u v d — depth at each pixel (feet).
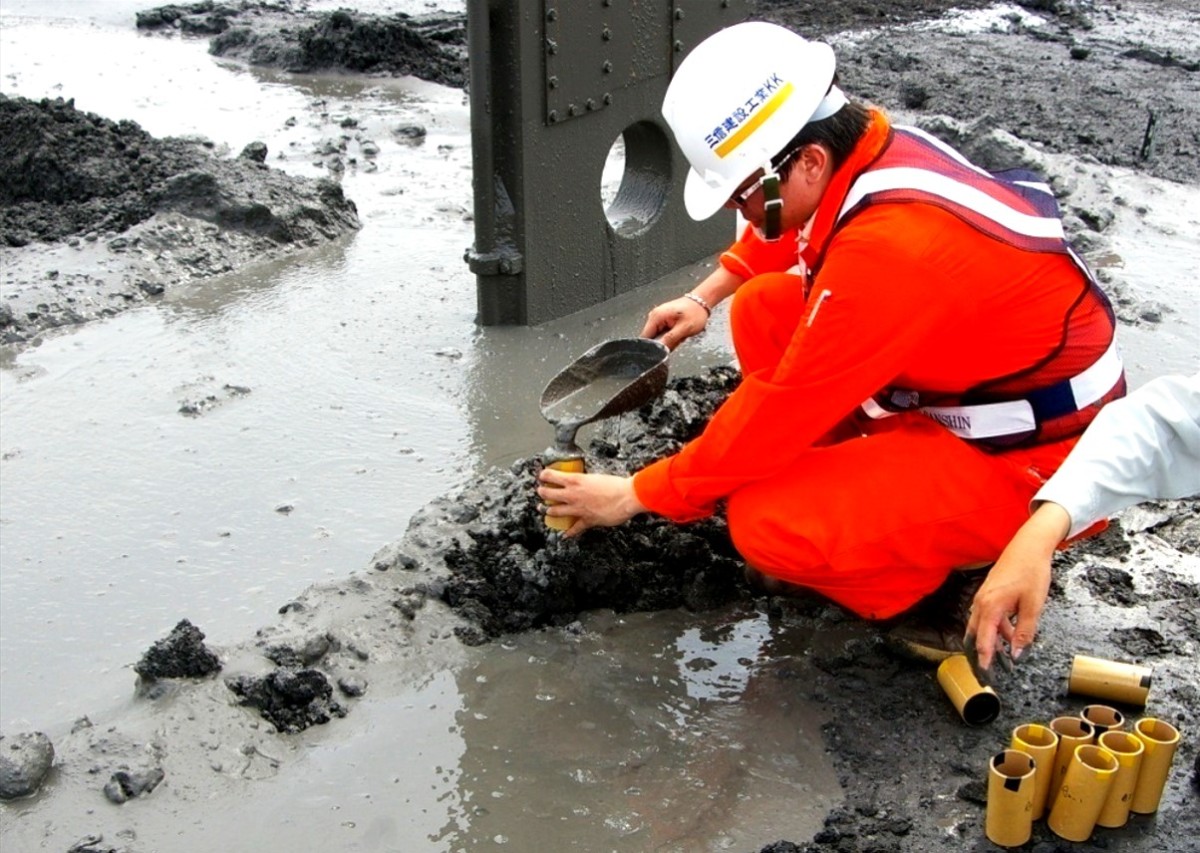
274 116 22.62
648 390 10.02
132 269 16.16
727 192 8.46
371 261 16.87
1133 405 7.82
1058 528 7.66
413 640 9.87
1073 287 8.50
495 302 14.90
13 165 18.44
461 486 11.96
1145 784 8.10
